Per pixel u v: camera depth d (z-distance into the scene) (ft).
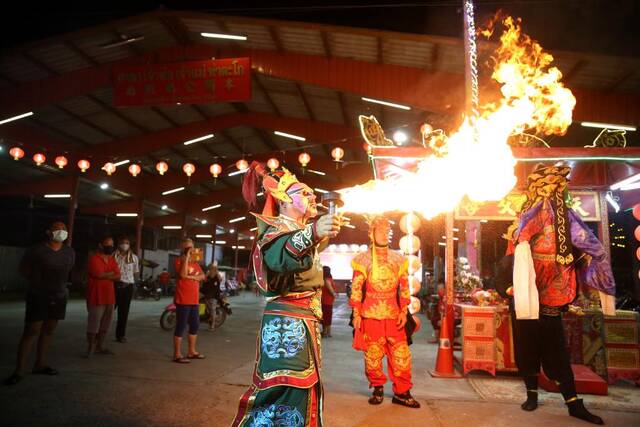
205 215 102.32
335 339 30.60
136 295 68.39
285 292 7.41
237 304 65.36
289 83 45.55
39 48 38.50
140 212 75.82
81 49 40.73
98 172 65.62
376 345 14.65
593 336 18.71
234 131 63.98
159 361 20.38
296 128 55.88
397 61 36.04
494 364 18.60
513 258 15.29
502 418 13.35
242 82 40.55
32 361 19.07
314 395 7.17
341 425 12.51
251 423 6.82
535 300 14.01
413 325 14.90
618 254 45.47
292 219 7.72
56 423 11.76
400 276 14.96
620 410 14.44
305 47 37.63
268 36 37.37
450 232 20.56
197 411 13.15
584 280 15.01
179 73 41.86
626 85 30.27
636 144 34.78
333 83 37.93
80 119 52.80
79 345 23.70
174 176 76.18
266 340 7.23
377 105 44.96
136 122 56.03
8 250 74.43
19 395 14.07
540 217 14.71
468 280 26.17
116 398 14.16
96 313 20.85
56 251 16.67
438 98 35.68
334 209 6.56
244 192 8.42
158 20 38.60
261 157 72.64
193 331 21.27
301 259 6.61
